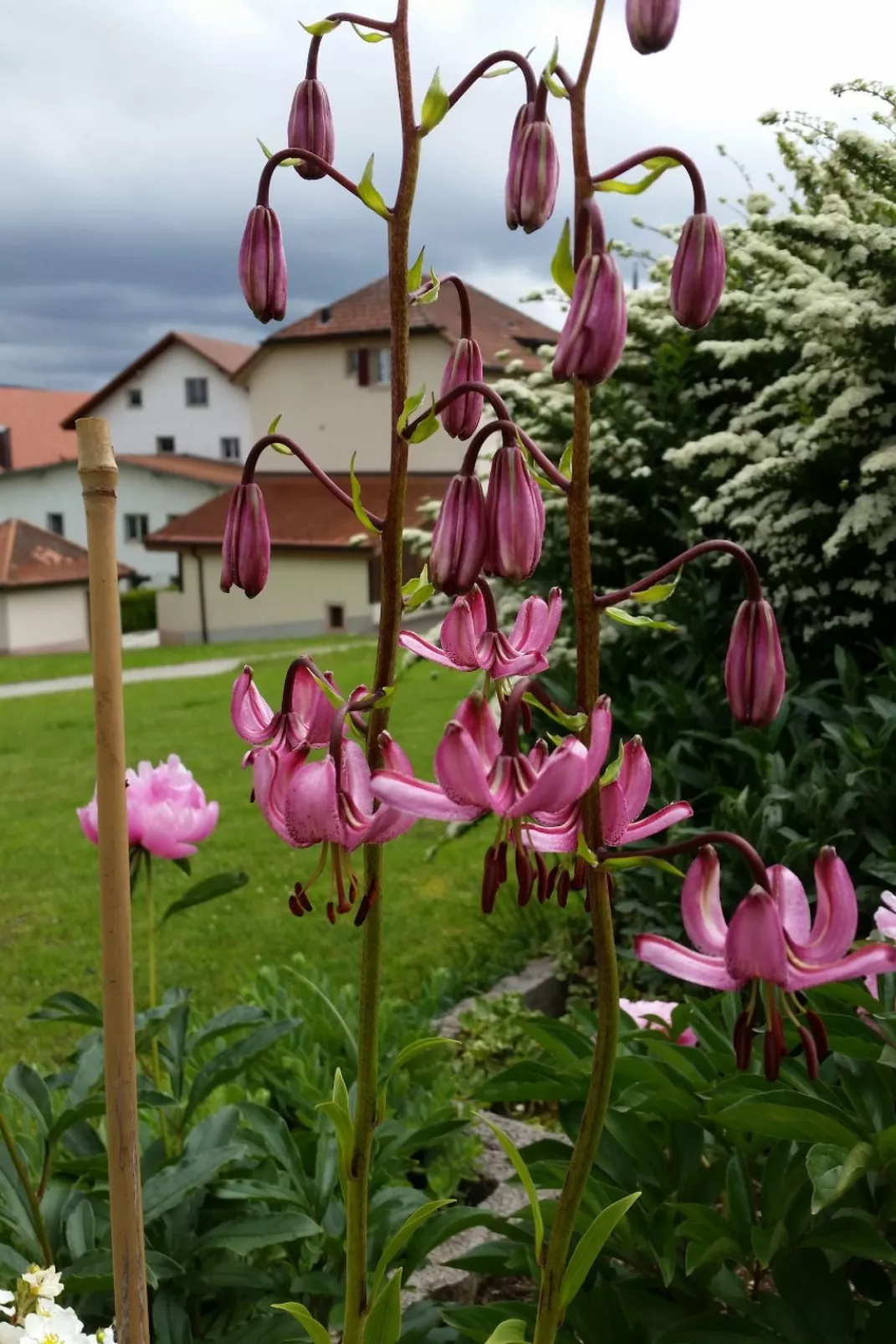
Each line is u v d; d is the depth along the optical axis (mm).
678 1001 3738
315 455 24688
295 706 1253
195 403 38031
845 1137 1655
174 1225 2018
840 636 4250
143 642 30344
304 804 1117
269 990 3479
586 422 1222
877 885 3438
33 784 9656
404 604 1312
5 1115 2396
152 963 2586
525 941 4500
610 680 4465
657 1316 1794
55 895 6285
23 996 4785
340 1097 1468
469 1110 2889
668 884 3762
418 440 1273
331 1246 2137
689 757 4086
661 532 4695
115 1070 1467
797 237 3734
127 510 36625
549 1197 2664
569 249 1173
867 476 3645
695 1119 1950
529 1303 1845
